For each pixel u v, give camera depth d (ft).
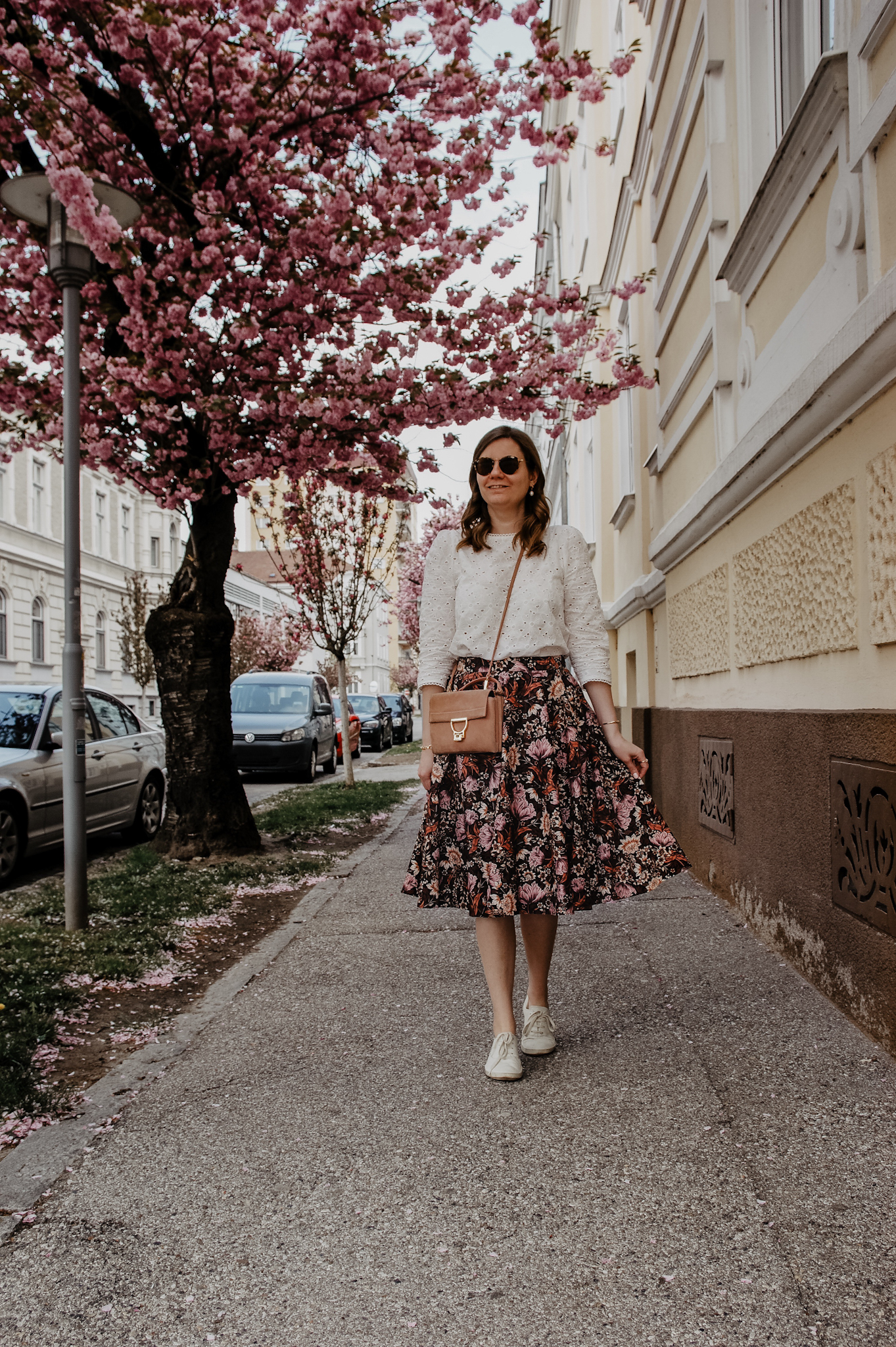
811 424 10.90
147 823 29.94
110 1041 11.32
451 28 19.26
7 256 22.54
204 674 24.82
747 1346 5.31
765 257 13.48
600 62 36.27
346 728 45.98
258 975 13.71
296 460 24.88
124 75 19.70
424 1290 5.97
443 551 9.98
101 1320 5.85
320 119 21.03
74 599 17.19
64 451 17.21
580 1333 5.50
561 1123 8.13
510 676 9.27
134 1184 7.55
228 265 22.43
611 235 32.53
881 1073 8.65
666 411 21.53
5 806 22.07
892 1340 5.27
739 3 15.29
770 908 13.05
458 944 14.94
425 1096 8.91
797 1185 6.89
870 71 9.09
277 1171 7.62
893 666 9.20
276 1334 5.64
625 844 9.26
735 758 15.05
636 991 11.62
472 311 24.94
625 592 27.71
